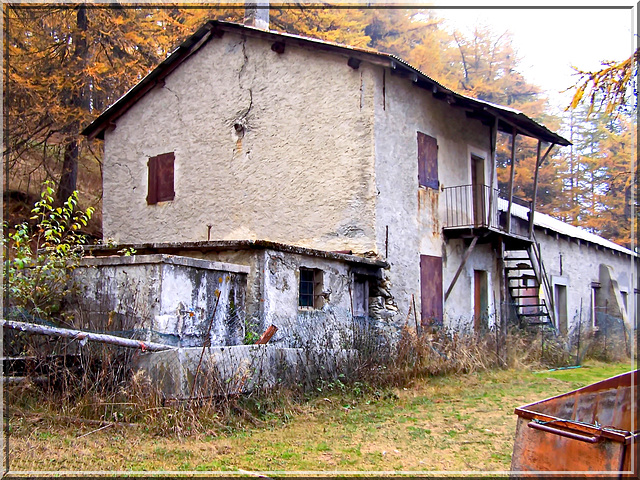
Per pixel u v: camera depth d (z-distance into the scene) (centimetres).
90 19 1759
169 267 747
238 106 1440
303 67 1344
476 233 1380
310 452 585
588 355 1612
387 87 1279
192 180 1498
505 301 1491
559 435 432
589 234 2434
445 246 1415
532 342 1408
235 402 700
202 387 670
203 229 1459
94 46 1773
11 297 738
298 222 1308
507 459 579
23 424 590
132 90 1598
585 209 2820
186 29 1930
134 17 1861
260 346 779
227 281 840
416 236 1319
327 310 1078
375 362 966
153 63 1914
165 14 1889
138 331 719
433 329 1238
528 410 475
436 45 2342
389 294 1222
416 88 1371
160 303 731
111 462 514
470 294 1498
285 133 1355
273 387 772
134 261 757
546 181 2952
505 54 2761
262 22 1573
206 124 1492
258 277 959
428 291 1334
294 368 832
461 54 2686
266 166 1375
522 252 1784
